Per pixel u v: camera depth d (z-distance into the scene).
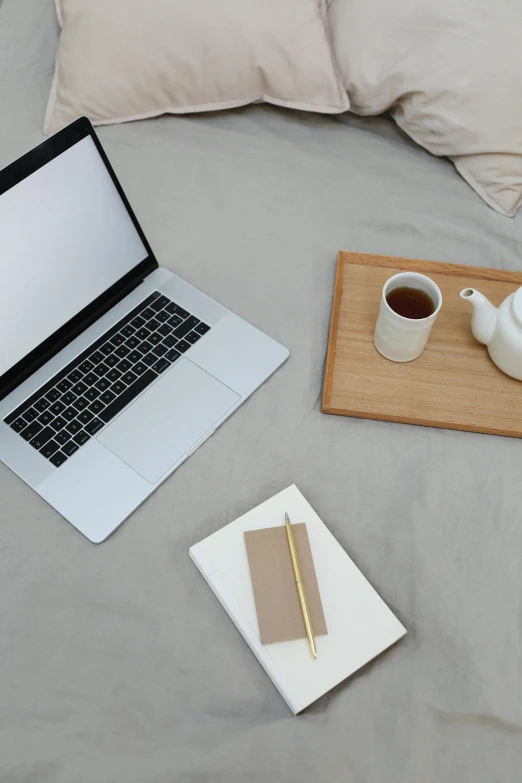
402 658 0.64
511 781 0.59
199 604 0.66
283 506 0.70
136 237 0.81
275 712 0.61
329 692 0.62
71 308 0.78
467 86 0.91
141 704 0.62
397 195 0.97
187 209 0.95
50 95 1.02
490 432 0.76
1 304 0.70
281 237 0.92
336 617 0.64
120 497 0.71
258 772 0.59
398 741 0.60
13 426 0.74
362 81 0.97
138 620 0.65
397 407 0.77
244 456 0.74
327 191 0.97
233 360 0.79
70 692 0.62
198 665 0.63
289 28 0.95
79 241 0.75
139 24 0.95
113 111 1.01
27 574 0.68
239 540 0.68
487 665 0.63
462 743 0.60
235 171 0.99
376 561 0.69
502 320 0.74
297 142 1.03
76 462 0.72
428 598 0.67
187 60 0.96
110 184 0.75
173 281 0.86
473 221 0.95
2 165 0.97
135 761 0.59
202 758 0.59
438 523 0.71
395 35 0.94
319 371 0.81
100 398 0.76
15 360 0.75
